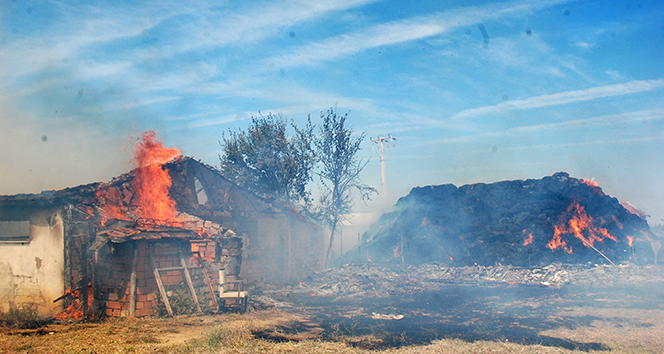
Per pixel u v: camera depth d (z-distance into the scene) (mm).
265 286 21734
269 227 23266
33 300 14336
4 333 11359
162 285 13867
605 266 25109
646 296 17281
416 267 28672
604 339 11031
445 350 9992
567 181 33719
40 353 9195
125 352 9367
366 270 27438
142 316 13430
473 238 32188
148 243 13969
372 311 15398
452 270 26422
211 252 15734
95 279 14141
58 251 14094
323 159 31016
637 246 28656
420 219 36594
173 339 10891
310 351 9812
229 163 33281
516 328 12414
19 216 14914
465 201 36188
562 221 30297
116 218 15336
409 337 11422
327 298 18531
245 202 22609
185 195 20109
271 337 11242
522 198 34656
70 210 14242
